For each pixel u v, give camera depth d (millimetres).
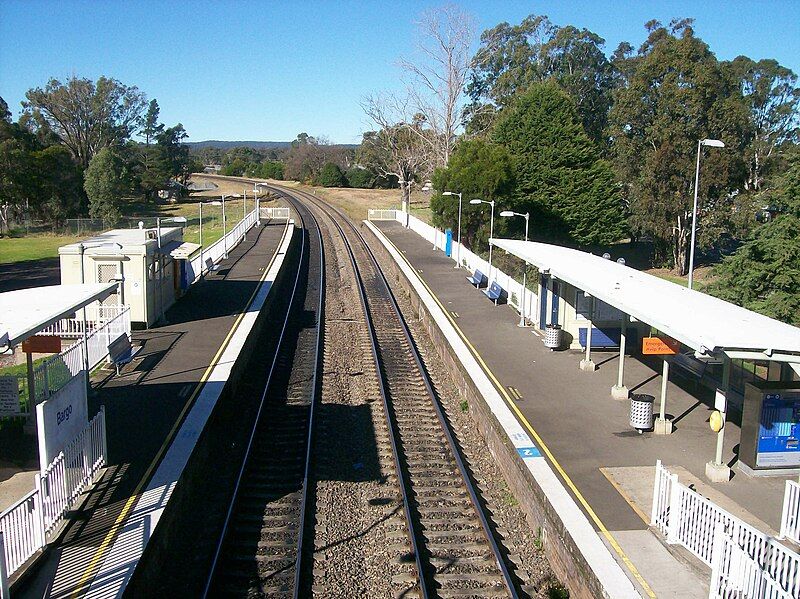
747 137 47594
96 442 11688
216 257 36250
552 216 47125
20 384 17125
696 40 43719
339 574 10062
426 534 11117
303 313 28422
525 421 14445
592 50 72375
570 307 20547
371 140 92500
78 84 84125
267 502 12234
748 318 12742
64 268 21359
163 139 85125
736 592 8117
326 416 16625
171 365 17984
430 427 16109
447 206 43031
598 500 10992
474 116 73125
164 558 10297
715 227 42344
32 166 58656
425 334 25484
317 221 61875
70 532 9797
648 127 44750
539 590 9859
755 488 11477
